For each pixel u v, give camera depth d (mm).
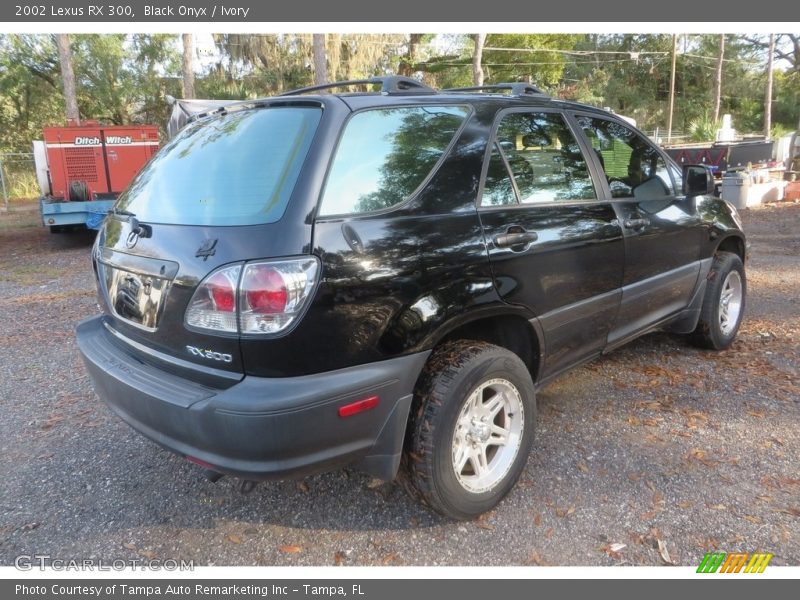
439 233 2553
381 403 2379
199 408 2203
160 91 27125
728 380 4250
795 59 41562
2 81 25562
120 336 2824
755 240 10516
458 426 2662
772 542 2602
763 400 3920
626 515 2807
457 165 2736
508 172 2953
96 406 4145
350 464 2520
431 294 2486
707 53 41219
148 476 3242
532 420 2951
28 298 7504
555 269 3039
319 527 2807
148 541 2732
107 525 2842
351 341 2277
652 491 2975
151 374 2521
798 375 4305
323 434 2238
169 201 2672
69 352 5332
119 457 3443
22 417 3979
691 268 4219
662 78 43312
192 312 2297
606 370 4484
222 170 2574
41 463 3385
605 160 3617
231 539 2738
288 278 2146
